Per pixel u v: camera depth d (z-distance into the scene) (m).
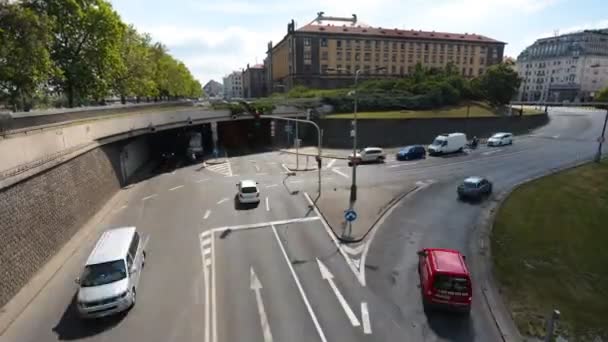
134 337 11.90
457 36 104.00
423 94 69.38
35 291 14.51
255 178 35.19
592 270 16.58
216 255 17.94
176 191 30.42
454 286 12.84
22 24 24.53
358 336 12.04
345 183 32.41
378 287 15.02
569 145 47.53
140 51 46.56
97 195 25.09
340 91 72.94
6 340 11.73
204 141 59.66
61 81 33.75
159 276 15.84
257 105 55.47
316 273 16.17
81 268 16.55
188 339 11.83
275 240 19.81
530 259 17.45
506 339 11.91
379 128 54.44
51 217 18.00
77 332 12.12
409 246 19.03
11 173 15.22
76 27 33.50
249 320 12.82
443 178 33.38
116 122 30.75
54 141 19.86
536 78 140.88
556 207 23.95
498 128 60.34
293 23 93.12
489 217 23.14
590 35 125.38
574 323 12.86
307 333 12.19
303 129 60.34
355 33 92.94
